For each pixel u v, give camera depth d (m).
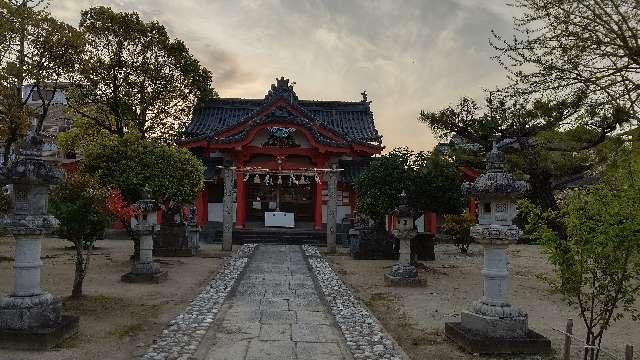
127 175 17.03
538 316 11.74
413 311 12.41
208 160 33.72
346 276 18.38
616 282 7.34
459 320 11.44
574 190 8.10
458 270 20.05
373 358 8.38
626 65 12.52
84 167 17.42
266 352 8.59
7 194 17.83
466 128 19.89
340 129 37.28
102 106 34.53
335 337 9.67
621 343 9.53
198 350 8.63
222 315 11.41
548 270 20.09
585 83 13.05
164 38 33.09
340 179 33.47
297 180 35.12
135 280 15.87
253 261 22.06
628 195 7.12
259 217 37.25
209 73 36.66
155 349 8.67
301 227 34.47
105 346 8.80
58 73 23.14
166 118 35.94
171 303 12.79
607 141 15.40
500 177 9.33
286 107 33.25
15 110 22.14
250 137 32.00
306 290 15.05
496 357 8.56
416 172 19.23
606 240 7.05
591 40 12.41
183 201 20.16
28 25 20.06
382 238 23.86
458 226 26.62
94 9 31.48
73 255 22.62
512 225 9.31
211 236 31.75
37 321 8.80
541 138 16.61
